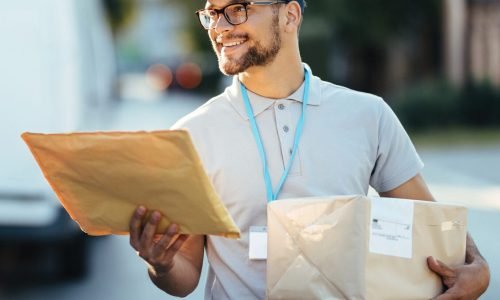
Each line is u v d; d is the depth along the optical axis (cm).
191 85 4562
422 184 361
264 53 333
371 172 357
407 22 2777
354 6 2738
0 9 809
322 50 2792
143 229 305
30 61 811
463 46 2686
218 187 337
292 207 309
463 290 319
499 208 1141
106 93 2895
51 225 798
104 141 288
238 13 329
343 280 301
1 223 795
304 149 339
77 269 858
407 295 311
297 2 340
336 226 303
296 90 346
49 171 304
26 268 910
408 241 311
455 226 321
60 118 816
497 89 2298
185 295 347
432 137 2141
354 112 347
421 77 2958
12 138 807
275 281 311
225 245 337
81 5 1366
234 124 340
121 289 809
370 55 3189
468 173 1478
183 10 4366
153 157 287
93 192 306
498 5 2577
